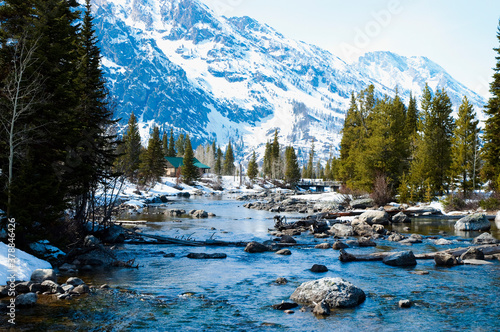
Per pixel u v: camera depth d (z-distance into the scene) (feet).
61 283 46.29
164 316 35.55
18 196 50.49
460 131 179.52
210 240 82.12
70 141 60.08
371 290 44.98
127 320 34.17
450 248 74.95
